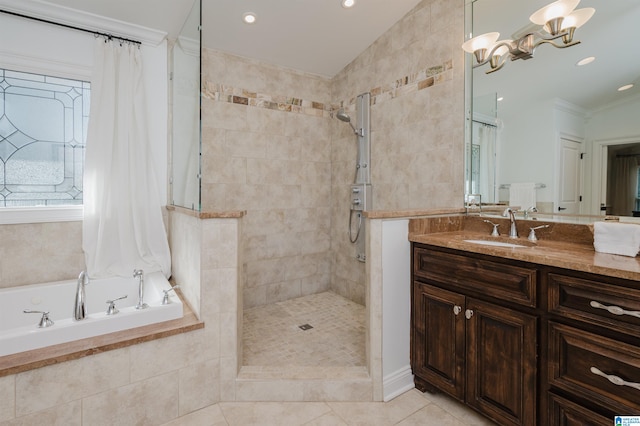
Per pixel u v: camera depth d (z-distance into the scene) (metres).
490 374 1.45
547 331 1.25
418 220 1.89
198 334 1.66
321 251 3.43
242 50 2.78
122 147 2.32
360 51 2.92
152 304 1.74
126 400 1.48
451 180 2.22
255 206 2.98
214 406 1.70
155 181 2.47
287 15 2.41
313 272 3.38
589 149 1.66
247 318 2.72
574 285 1.18
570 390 1.19
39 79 2.18
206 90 2.70
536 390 1.29
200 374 1.67
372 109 2.84
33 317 2.00
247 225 2.94
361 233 2.99
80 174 2.33
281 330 2.47
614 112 1.57
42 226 2.16
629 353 1.05
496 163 2.02
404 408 1.68
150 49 2.53
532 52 1.85
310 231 3.34
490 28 2.01
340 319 2.70
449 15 2.21
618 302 1.07
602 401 1.10
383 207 2.76
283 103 3.10
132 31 2.40
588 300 1.14
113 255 2.30
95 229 2.24
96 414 1.42
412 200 2.50
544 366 1.27
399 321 1.81
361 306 3.02
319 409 1.68
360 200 2.93
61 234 2.22
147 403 1.53
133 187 2.35
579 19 1.63
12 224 2.08
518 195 1.93
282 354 2.08
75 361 1.37
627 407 1.05
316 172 3.35
